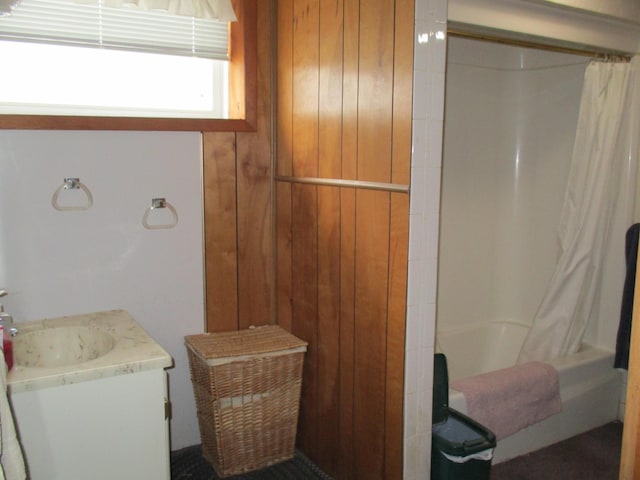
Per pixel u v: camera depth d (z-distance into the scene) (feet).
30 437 5.38
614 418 9.70
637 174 9.17
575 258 9.24
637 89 8.91
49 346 6.90
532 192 11.09
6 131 6.95
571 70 10.21
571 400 8.93
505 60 10.93
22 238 7.20
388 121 6.31
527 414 8.12
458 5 6.60
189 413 8.69
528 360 9.68
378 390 6.82
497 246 11.53
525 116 11.03
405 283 6.25
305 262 8.14
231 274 8.73
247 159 8.60
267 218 8.89
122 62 8.06
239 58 8.42
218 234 8.54
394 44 6.13
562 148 10.50
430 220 6.23
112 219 7.73
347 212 7.14
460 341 11.17
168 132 7.97
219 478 7.95
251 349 7.77
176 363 8.48
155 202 7.95
